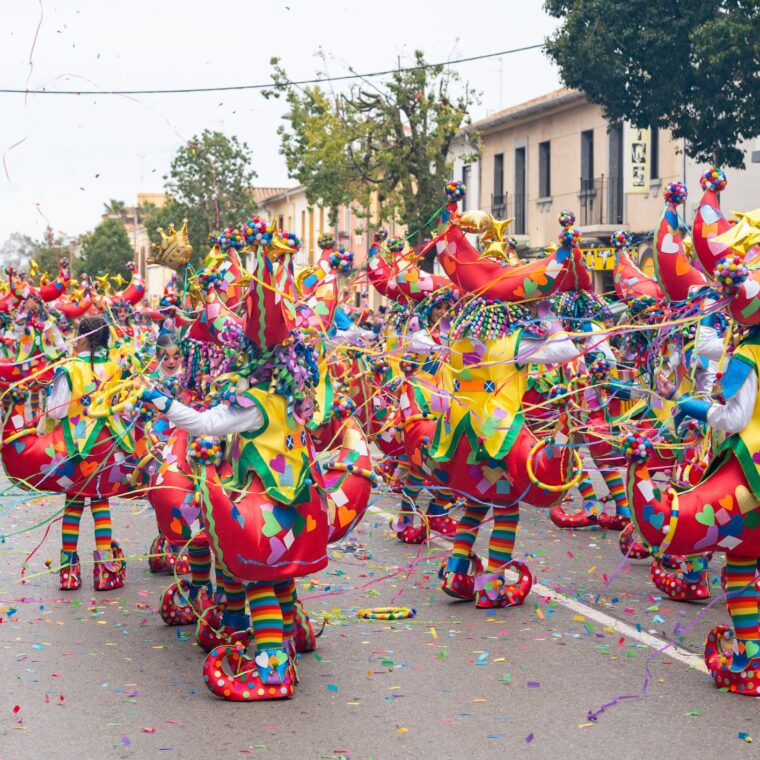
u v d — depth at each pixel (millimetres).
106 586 8516
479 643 6988
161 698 5984
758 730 5438
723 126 19344
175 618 7488
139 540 10469
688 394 8703
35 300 8953
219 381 5973
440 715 5672
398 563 9461
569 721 5570
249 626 6719
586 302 9242
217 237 7352
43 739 5375
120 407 7438
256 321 5832
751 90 18828
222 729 5500
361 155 29438
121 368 8414
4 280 10984
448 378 7996
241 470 5934
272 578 5863
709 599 8047
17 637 7180
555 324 7746
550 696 5957
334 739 5352
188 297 7766
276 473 5852
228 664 6277
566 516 10969
